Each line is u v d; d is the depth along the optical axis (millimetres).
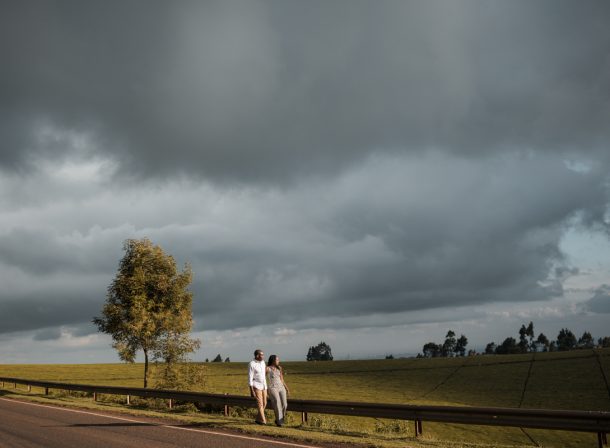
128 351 30578
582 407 52531
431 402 56531
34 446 12023
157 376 31000
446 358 106062
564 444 35750
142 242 32844
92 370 81125
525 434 38531
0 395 32125
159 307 31953
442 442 12836
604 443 11273
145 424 15852
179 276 32969
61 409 21750
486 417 13203
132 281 31422
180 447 11320
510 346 197375
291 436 12945
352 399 57594
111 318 31484
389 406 15195
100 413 19688
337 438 12727
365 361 107812
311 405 17250
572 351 101875
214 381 68750
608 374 71938
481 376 78688
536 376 75062
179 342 31547
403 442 12539
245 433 13695
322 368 96812
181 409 22766
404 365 97188
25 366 91125
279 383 15594
